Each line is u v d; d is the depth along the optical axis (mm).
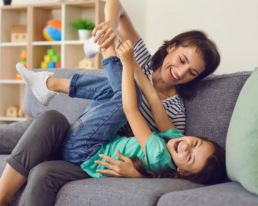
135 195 1004
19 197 1275
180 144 1325
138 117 1318
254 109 1091
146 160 1277
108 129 1347
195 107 1568
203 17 3156
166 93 1660
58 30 3619
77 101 1903
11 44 3852
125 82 1351
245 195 919
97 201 1057
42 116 1320
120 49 1370
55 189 1164
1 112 3988
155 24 3389
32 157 1246
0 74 3982
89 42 1552
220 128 1442
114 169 1234
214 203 875
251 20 2947
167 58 1578
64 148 1381
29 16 3717
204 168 1255
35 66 3762
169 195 959
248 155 1018
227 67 3070
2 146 1629
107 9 1537
